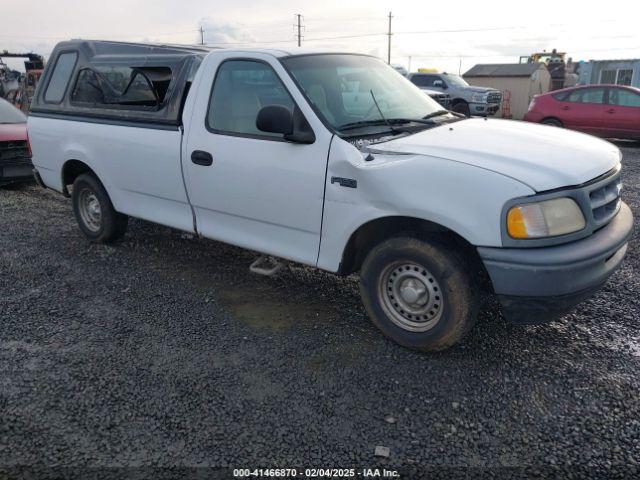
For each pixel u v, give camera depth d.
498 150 3.28
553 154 3.29
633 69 30.80
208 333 3.81
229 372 3.33
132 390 3.15
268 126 3.50
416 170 3.18
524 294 2.99
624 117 12.77
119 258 5.30
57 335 3.80
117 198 5.15
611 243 3.15
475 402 3.02
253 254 5.35
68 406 3.02
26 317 4.07
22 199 7.94
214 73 4.18
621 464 2.57
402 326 3.53
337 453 2.66
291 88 3.73
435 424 2.85
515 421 2.87
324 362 3.43
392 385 3.18
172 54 4.58
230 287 4.59
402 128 3.77
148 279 4.78
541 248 2.96
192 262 5.16
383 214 3.31
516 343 3.62
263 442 2.73
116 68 4.96
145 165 4.67
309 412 2.95
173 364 3.42
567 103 13.64
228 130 4.06
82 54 5.40
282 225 3.89
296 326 3.89
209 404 3.03
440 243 3.26
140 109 4.71
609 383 3.17
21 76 24.02
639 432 2.77
